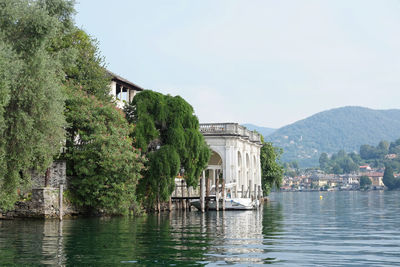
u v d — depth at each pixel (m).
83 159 36.41
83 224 31.20
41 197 34.16
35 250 19.39
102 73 47.22
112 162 36.00
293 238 24.50
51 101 25.45
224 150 60.19
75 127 37.19
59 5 27.64
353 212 51.84
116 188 36.22
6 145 24.98
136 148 40.81
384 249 20.38
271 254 18.83
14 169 26.39
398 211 53.72
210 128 60.81
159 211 44.66
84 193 36.41
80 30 46.81
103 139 36.06
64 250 19.44
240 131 64.56
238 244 21.84
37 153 27.84
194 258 17.77
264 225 32.91
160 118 42.25
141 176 38.16
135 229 28.30
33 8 25.31
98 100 43.53
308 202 92.25
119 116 38.84
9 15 24.50
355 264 16.78
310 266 16.38
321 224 34.16
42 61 24.70
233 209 54.31
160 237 24.36
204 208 51.66
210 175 72.56
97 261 16.97
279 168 97.19
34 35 25.25
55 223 31.77
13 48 24.94
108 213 38.69
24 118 24.16
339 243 22.41
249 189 59.56
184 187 55.94
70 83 41.25
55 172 35.91
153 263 16.70
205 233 26.70
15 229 27.61
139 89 58.44
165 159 40.66
